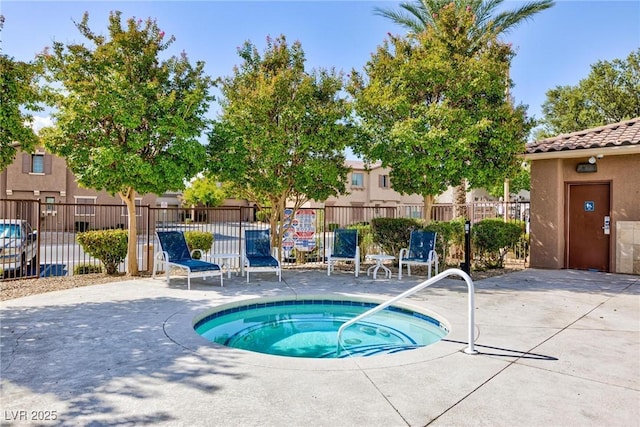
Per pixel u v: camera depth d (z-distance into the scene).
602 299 7.21
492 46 10.77
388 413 3.14
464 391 3.54
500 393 3.51
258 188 10.47
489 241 10.84
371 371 3.98
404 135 9.19
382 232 11.79
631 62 24.36
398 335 6.23
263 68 10.36
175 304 6.70
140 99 8.01
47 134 8.35
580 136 11.27
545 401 3.37
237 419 3.01
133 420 2.98
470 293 4.54
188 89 9.25
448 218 16.97
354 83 10.96
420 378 3.82
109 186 8.55
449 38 10.31
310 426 2.93
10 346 4.57
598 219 10.64
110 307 6.47
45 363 4.07
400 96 9.73
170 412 3.11
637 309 6.50
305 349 5.61
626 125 11.07
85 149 8.25
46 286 8.41
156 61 8.98
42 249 17.50
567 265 11.16
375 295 7.57
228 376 3.81
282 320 7.07
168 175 8.31
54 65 8.16
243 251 9.79
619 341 4.94
